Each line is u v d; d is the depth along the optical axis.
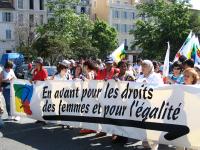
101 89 9.38
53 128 11.02
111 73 10.36
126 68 10.39
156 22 58.12
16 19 78.00
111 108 9.13
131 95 8.68
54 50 57.59
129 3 93.38
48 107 10.68
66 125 10.76
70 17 63.31
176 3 57.19
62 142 9.40
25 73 29.78
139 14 60.34
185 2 57.38
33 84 11.11
